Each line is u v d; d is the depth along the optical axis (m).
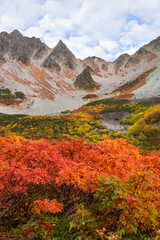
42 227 3.17
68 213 3.74
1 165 3.56
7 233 3.08
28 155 4.00
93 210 3.70
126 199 3.16
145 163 5.94
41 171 3.42
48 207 3.27
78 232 2.94
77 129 23.30
